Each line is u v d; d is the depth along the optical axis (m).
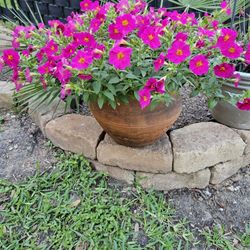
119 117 0.99
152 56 0.95
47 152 1.29
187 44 0.85
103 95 0.92
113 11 0.98
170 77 0.89
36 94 1.13
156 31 0.89
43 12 1.78
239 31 1.28
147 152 1.10
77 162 1.21
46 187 1.16
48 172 1.22
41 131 1.38
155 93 0.85
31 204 1.11
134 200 1.12
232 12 1.22
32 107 1.35
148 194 1.14
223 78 0.96
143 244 1.00
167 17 1.03
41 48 0.99
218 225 1.07
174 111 1.03
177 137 1.15
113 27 0.88
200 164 1.12
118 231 1.02
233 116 1.17
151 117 0.99
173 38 0.93
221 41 0.87
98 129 1.20
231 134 1.17
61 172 1.20
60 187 1.15
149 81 0.83
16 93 1.34
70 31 0.98
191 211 1.11
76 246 0.99
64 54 0.90
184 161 1.10
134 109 0.97
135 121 0.99
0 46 1.55
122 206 1.09
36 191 1.15
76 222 1.04
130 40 0.92
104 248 0.98
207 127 1.20
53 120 1.27
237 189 1.19
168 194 1.16
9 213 1.09
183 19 0.99
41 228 1.04
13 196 1.13
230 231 1.06
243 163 1.24
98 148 1.15
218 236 1.04
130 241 1.00
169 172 1.13
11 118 1.48
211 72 0.94
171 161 1.10
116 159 1.13
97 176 1.18
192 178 1.16
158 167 1.12
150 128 1.01
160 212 1.09
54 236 1.02
